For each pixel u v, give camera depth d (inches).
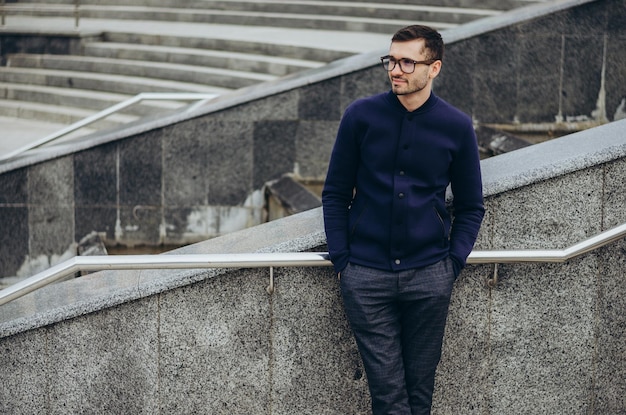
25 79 599.5
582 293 185.8
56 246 377.1
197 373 183.6
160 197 380.2
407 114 155.6
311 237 176.7
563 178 179.3
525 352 187.5
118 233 379.9
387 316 163.3
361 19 588.1
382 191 157.9
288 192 361.4
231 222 386.0
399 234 157.9
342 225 161.6
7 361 182.4
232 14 616.4
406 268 158.9
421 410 171.0
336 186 161.8
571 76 383.2
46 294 187.5
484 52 380.2
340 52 515.5
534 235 181.3
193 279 178.5
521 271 183.6
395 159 156.7
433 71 153.7
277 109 380.2
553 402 190.5
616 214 181.5
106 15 665.6
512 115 385.7
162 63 571.2
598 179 180.1
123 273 189.6
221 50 561.6
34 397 184.1
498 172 181.9
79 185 373.4
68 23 653.3
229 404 185.5
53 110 559.5
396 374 165.2
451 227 169.5
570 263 184.2
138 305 180.7
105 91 566.3
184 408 185.2
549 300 185.6
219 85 532.7
